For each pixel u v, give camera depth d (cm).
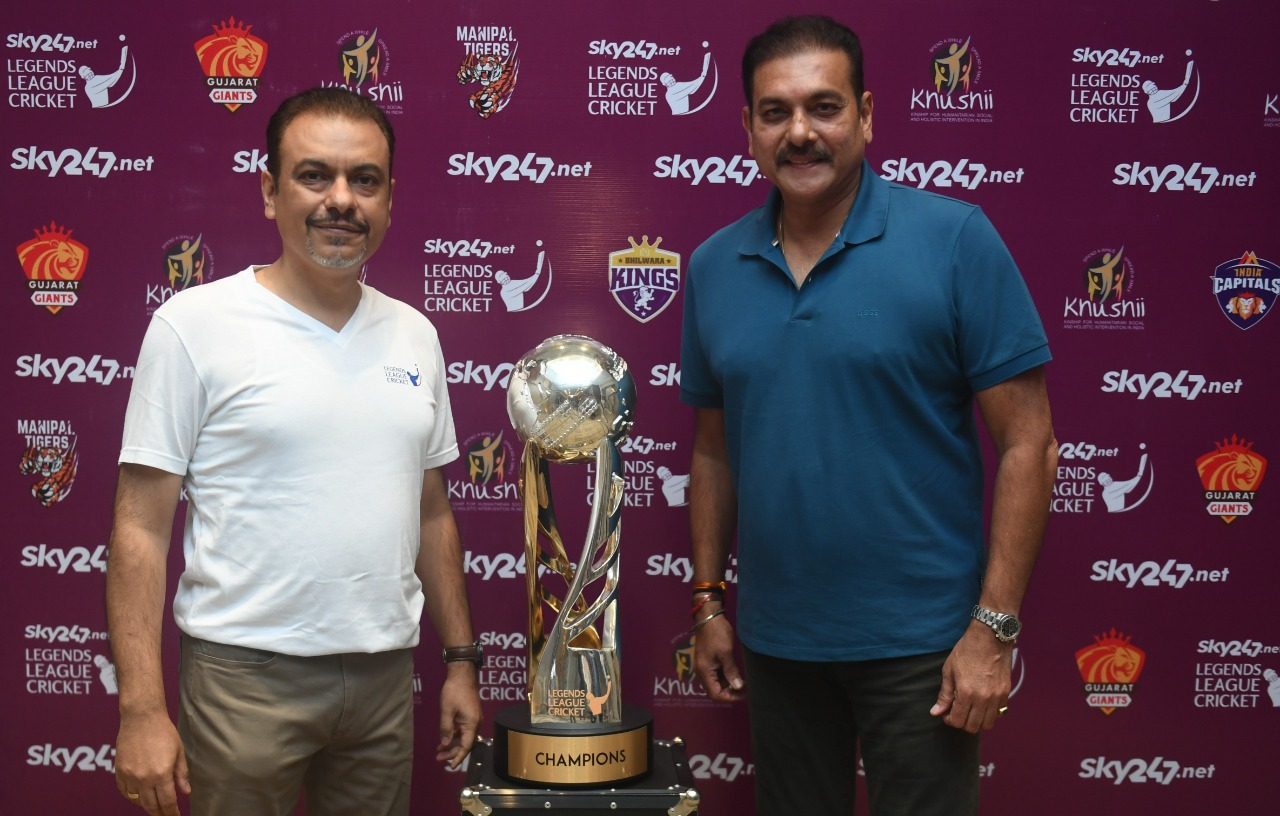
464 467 215
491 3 208
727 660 183
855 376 158
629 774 167
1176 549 214
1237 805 217
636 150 211
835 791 177
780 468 162
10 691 213
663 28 209
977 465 167
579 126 210
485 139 210
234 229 209
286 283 158
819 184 158
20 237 208
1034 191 211
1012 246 211
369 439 157
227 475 152
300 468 151
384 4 207
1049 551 215
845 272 160
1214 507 214
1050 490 156
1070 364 213
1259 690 216
